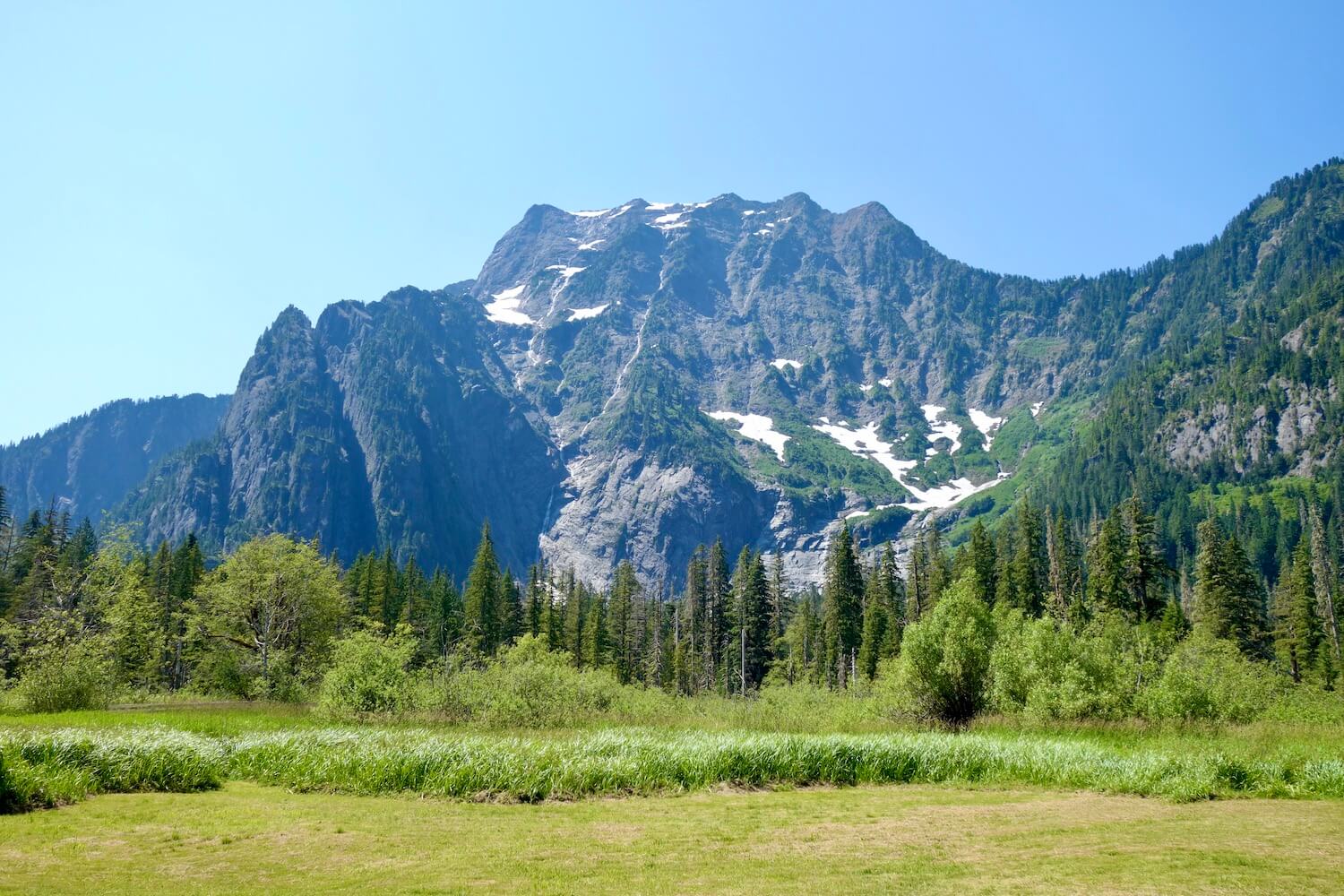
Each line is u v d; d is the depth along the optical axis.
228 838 14.68
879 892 11.67
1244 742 29.22
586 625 93.94
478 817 17.27
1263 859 13.55
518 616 92.12
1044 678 36.94
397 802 18.80
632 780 21.17
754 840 15.32
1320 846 14.60
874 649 77.62
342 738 23.20
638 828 16.44
